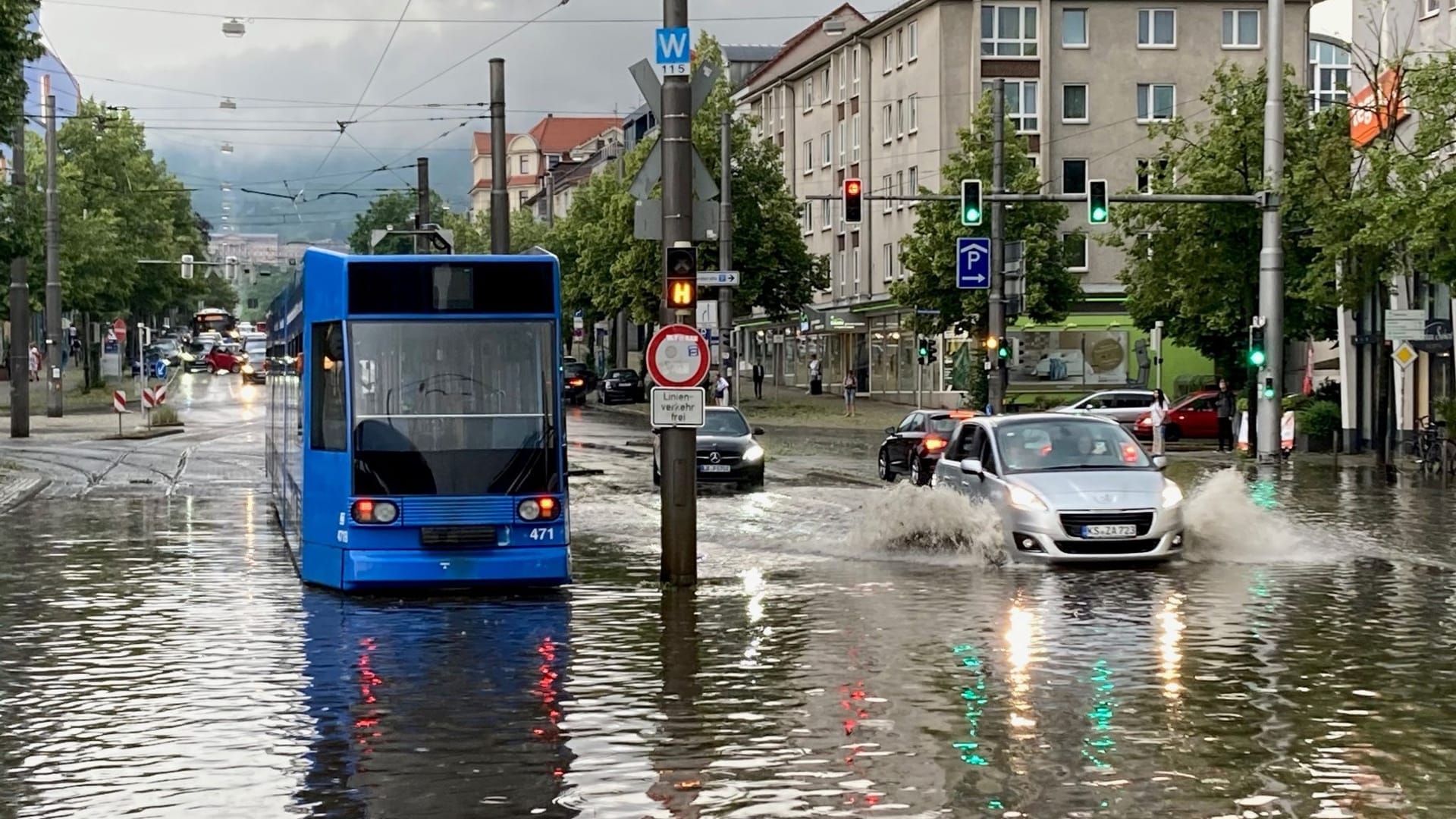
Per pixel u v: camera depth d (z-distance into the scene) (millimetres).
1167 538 19797
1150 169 53781
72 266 75062
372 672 12781
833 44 90312
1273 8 42375
